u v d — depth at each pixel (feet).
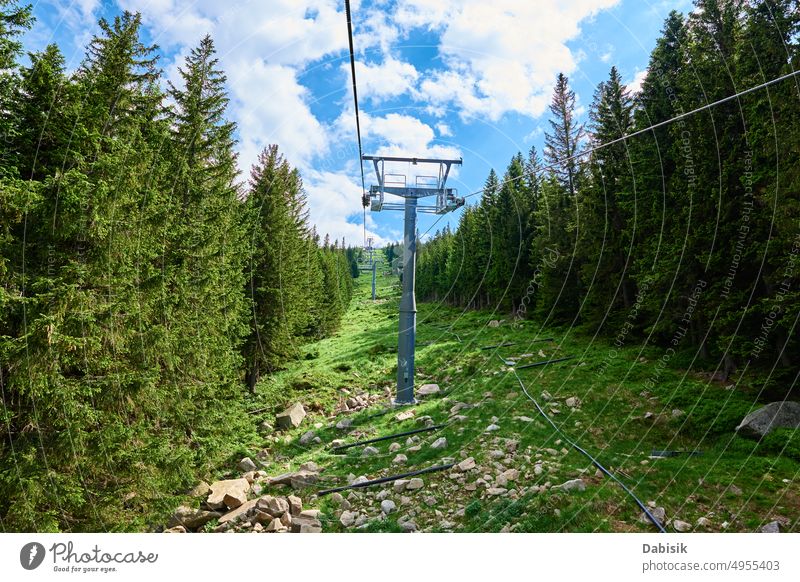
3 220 15.16
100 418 17.81
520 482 22.36
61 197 15.92
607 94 56.29
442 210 46.19
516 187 94.89
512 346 57.93
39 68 16.51
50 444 15.76
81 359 17.56
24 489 14.51
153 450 19.62
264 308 46.78
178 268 26.58
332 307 105.50
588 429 28.19
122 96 21.57
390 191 45.32
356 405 44.29
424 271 185.98
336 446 32.68
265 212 49.62
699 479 19.75
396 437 33.06
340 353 71.46
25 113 16.76
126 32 22.82
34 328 14.85
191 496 23.90
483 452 26.89
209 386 27.66
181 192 31.01
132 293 20.22
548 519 18.10
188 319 27.25
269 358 47.16
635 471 21.59
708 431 24.89
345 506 23.07
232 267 36.47
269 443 33.94
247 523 21.39
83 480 16.94
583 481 21.21
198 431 26.73
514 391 38.45
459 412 35.78
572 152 81.61
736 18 34.35
